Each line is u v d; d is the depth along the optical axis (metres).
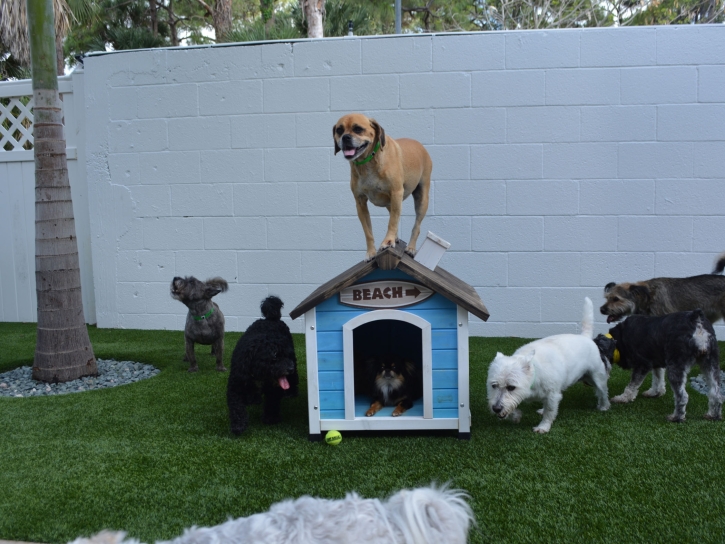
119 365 3.22
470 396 2.62
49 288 2.90
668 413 2.38
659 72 3.36
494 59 3.45
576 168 3.46
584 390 2.75
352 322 2.12
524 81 3.44
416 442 2.12
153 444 2.11
